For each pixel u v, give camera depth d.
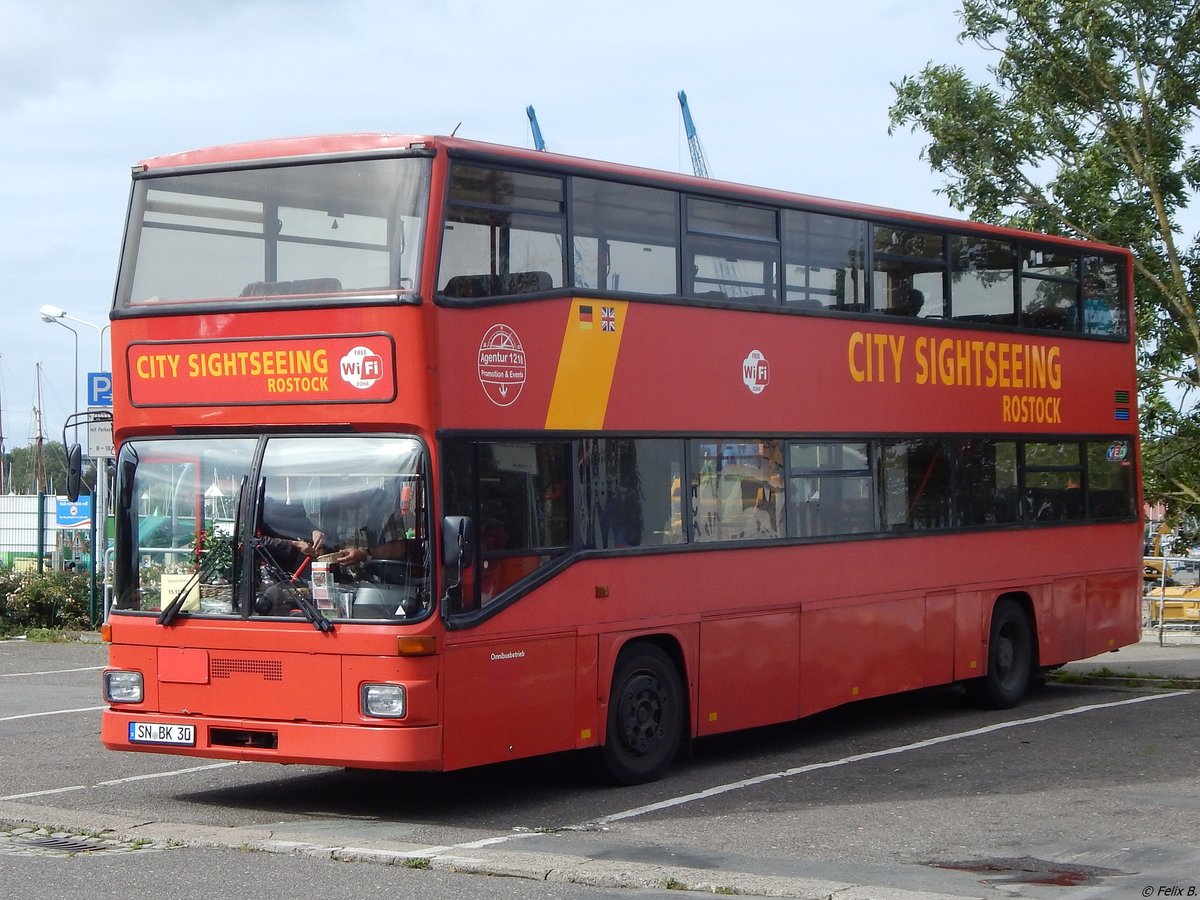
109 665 10.98
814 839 9.77
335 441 10.43
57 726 15.67
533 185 11.24
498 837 9.89
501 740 10.70
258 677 10.42
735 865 8.91
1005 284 16.97
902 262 15.35
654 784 12.18
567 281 11.48
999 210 24.80
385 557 10.20
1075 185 23.70
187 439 10.88
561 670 11.27
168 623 10.70
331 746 10.15
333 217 10.52
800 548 13.78
